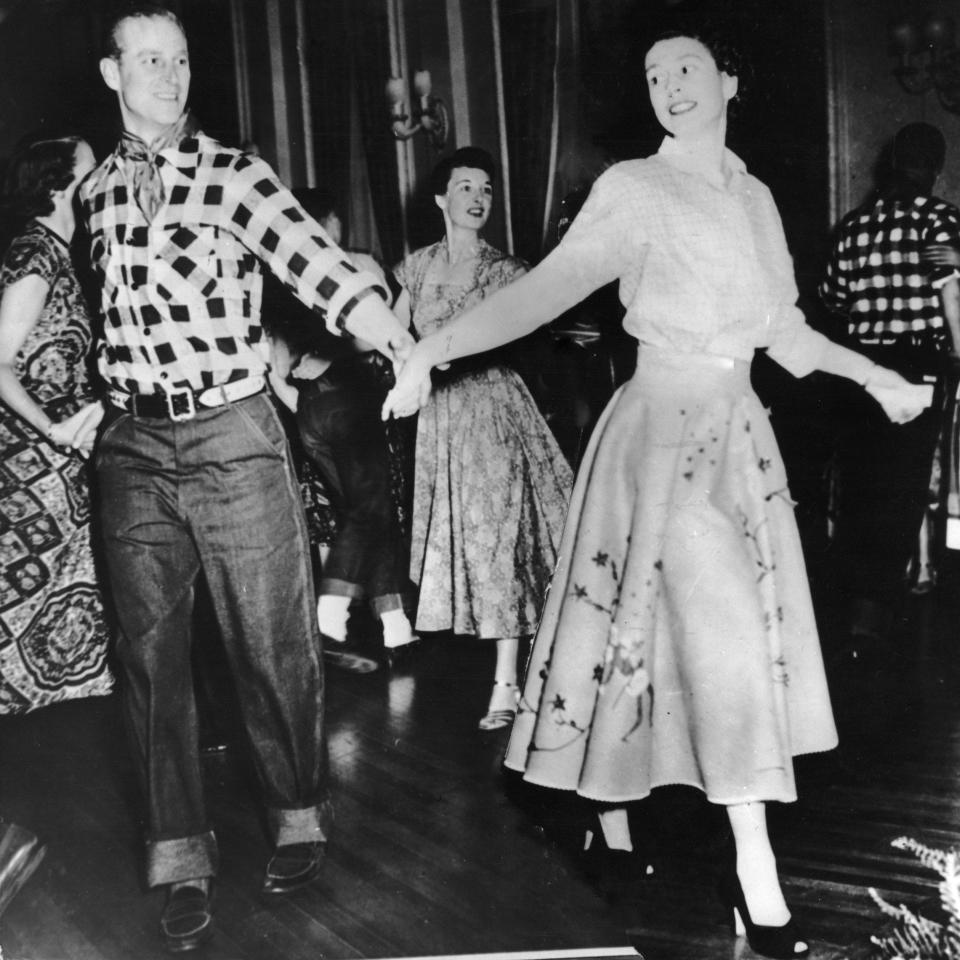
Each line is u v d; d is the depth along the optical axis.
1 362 2.70
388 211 4.48
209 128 4.82
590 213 1.85
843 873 1.94
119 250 1.83
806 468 3.58
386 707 2.93
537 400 3.20
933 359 3.17
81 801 2.38
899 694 2.88
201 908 1.87
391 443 3.44
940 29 3.78
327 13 4.43
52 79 3.82
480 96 4.06
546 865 2.05
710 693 1.72
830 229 4.00
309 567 1.96
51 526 2.85
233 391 1.87
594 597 1.84
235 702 2.67
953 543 3.99
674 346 1.81
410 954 1.77
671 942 1.77
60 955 1.84
